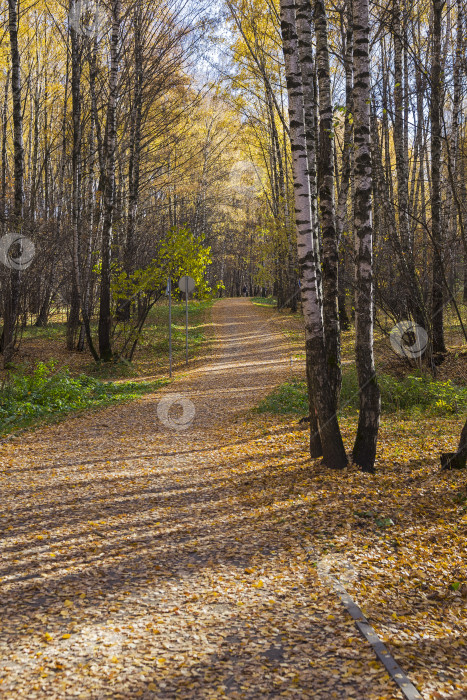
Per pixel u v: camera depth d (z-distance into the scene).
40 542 5.66
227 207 50.47
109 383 17.02
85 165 23.55
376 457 8.82
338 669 3.50
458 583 5.00
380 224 19.42
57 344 23.77
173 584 4.78
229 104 30.36
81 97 21.19
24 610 4.23
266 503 6.98
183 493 7.49
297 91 8.04
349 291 18.08
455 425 11.02
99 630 3.96
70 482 7.88
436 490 7.31
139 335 22.39
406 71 17.89
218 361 22.52
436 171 15.30
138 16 20.67
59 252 22.81
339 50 16.23
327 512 6.57
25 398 13.89
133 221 22.95
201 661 3.59
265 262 41.00
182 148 31.03
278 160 34.47
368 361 8.09
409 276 15.62
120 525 6.24
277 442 10.18
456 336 20.58
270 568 5.13
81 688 3.27
